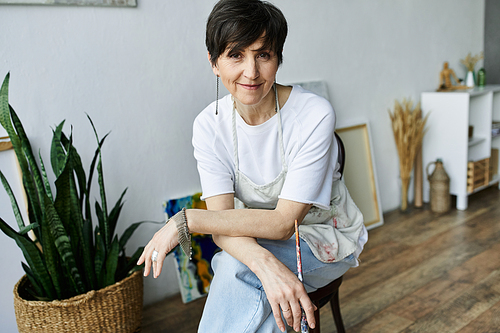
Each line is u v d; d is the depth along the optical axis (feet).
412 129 10.42
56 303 4.92
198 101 7.39
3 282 5.92
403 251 8.60
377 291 7.13
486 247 8.50
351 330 6.10
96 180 6.53
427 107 11.12
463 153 10.55
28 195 5.28
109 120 6.55
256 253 3.66
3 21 5.59
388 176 10.86
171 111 7.12
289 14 8.36
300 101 4.17
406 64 10.78
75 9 6.07
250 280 3.88
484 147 11.40
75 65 6.17
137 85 6.73
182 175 7.39
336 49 9.26
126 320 5.50
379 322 6.25
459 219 10.12
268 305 3.79
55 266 5.19
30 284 5.68
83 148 6.35
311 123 4.06
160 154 7.11
